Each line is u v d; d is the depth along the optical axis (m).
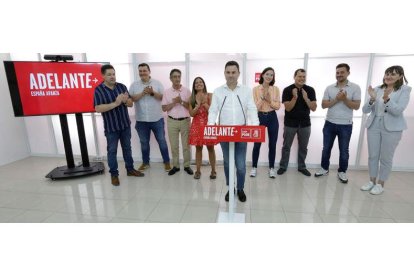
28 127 4.62
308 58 3.54
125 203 2.81
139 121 3.63
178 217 2.51
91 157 4.49
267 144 3.96
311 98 3.30
